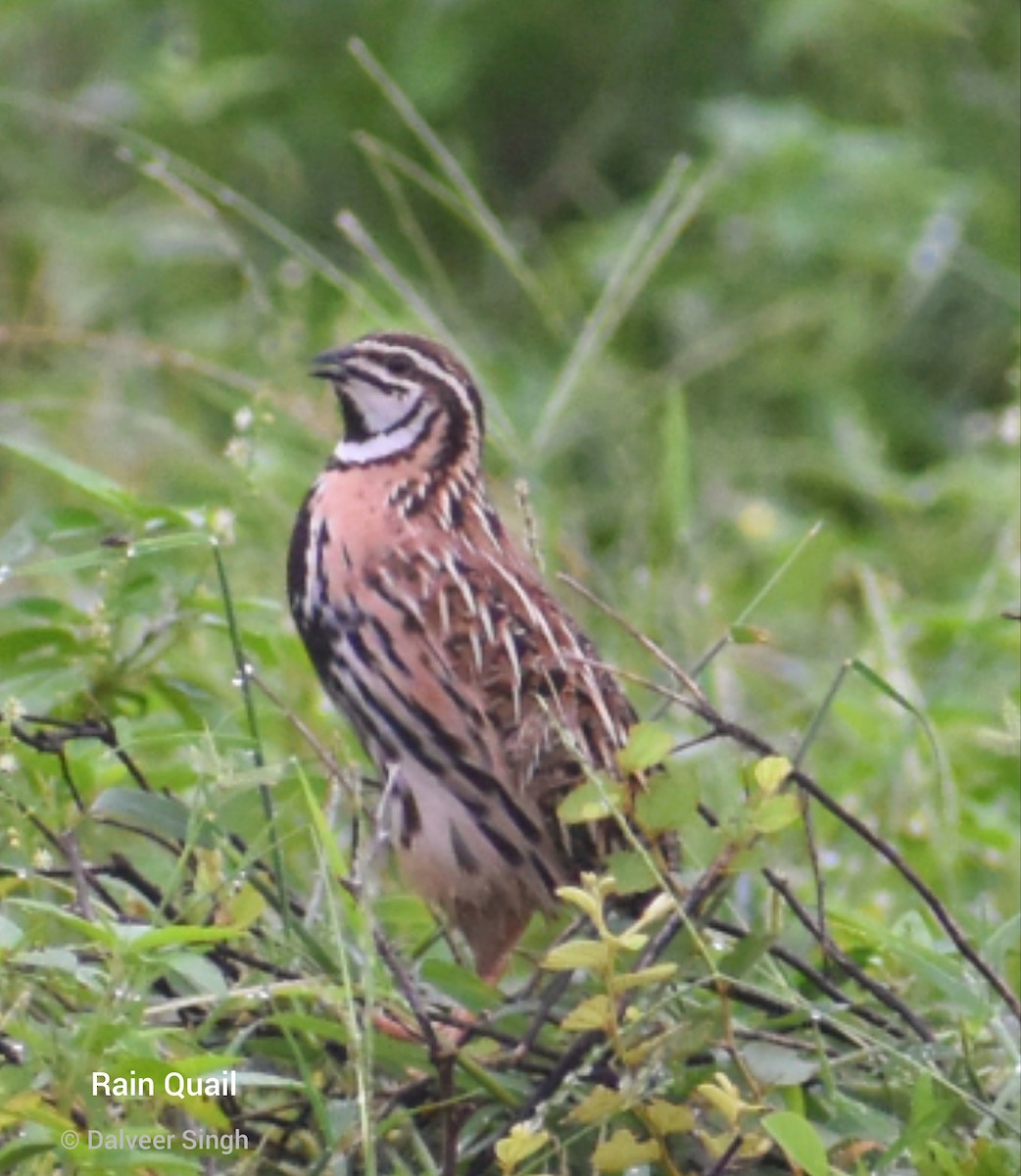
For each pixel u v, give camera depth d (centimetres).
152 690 1086
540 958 951
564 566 1359
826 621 1462
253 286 1462
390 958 875
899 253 1722
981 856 1177
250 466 1116
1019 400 1609
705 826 992
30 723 1010
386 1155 891
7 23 1816
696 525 1484
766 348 1691
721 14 1836
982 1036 950
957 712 1258
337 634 1059
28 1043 826
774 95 1833
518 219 1802
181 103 1753
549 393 1548
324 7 1864
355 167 1788
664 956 901
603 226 1742
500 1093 887
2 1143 871
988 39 1845
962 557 1537
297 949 906
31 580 1282
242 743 948
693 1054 884
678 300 1703
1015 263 1753
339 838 1082
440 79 1800
